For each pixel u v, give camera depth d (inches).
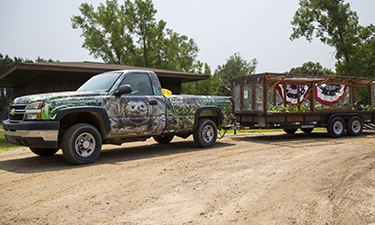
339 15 1135.0
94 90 251.4
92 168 213.8
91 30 1606.8
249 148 314.7
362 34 1096.2
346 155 268.1
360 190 161.8
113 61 1627.7
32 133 211.6
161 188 163.5
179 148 318.7
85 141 227.8
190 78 690.2
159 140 359.9
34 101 217.5
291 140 396.5
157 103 271.6
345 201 144.1
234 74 3447.3
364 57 1029.2
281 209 132.6
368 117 475.2
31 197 148.5
